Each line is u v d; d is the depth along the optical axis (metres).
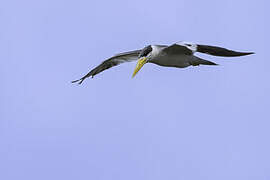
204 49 15.53
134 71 15.50
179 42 15.13
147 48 15.71
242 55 15.49
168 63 15.79
